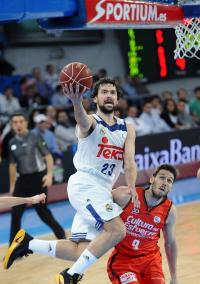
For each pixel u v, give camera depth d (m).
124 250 8.25
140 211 8.20
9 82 21.03
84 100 17.66
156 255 8.38
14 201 7.74
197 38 9.14
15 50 22.34
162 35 10.78
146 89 23.08
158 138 19.05
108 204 7.78
